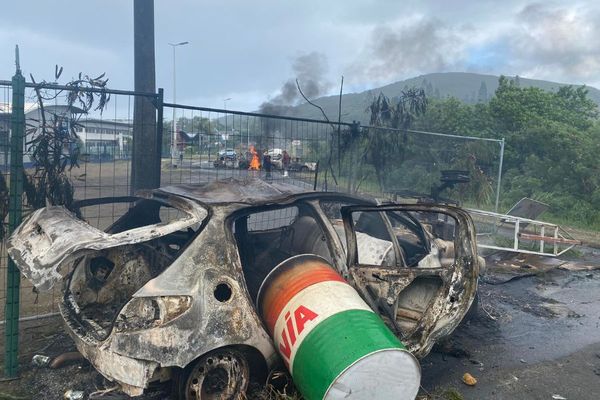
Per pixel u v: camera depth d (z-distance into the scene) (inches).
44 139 170.6
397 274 154.9
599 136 648.4
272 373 143.5
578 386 169.8
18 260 136.9
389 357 123.1
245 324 136.5
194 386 133.5
